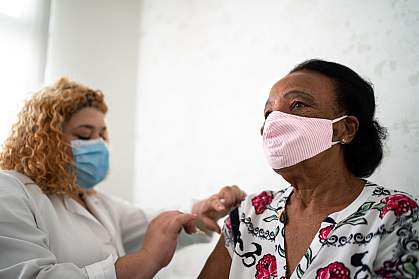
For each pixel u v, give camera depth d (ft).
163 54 7.16
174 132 6.77
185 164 6.51
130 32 7.66
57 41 6.86
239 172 5.68
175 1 7.09
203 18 6.59
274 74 5.41
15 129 4.68
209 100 6.29
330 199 3.34
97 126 4.97
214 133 6.14
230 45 6.09
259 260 3.43
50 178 4.60
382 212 2.94
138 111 7.50
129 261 4.02
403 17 4.23
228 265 3.76
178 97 6.79
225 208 4.61
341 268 2.85
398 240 2.78
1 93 6.13
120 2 7.62
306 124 3.24
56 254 4.20
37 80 6.53
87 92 5.07
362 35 4.56
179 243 5.36
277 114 3.35
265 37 5.61
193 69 6.61
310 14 5.11
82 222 4.79
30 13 6.61
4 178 4.15
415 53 4.09
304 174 3.34
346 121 3.35
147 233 4.42
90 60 7.18
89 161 4.76
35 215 4.10
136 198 7.29
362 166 3.51
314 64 3.50
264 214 3.70
